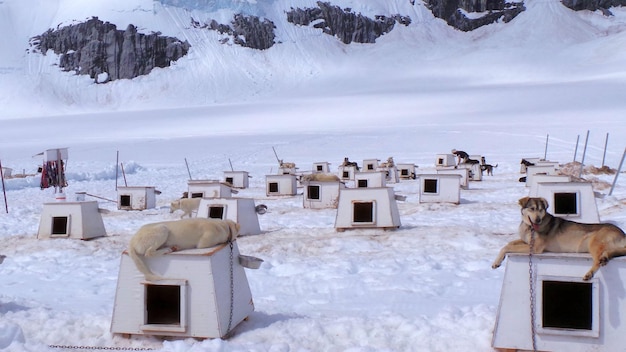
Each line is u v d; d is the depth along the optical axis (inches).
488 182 1112.8
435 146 2118.6
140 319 230.8
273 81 6382.9
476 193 879.1
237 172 1115.3
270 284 335.3
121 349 219.9
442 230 494.9
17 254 454.0
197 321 227.1
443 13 7819.9
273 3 7726.4
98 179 1448.1
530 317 206.7
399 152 2036.2
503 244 434.3
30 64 6811.0
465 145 2089.1
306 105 4581.7
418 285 318.0
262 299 299.3
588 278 200.4
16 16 7455.7
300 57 6840.6
